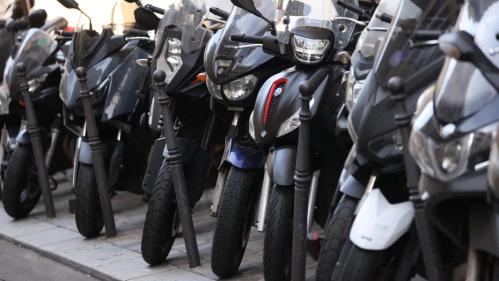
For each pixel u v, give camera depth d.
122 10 10.33
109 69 9.84
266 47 7.70
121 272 8.81
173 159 8.45
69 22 11.94
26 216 11.58
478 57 5.17
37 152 11.05
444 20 5.96
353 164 6.13
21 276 9.28
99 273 8.94
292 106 7.32
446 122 5.13
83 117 10.12
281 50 7.65
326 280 6.33
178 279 8.43
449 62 5.34
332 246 6.34
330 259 6.32
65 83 10.03
